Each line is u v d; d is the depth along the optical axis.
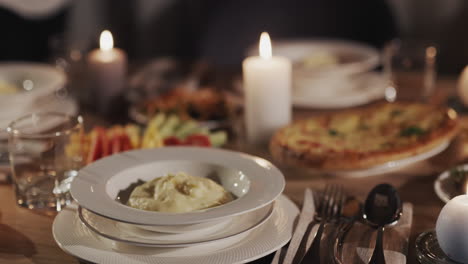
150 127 1.25
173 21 3.13
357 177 1.21
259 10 2.55
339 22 2.55
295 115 1.51
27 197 1.11
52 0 2.77
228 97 1.60
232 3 2.54
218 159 1.08
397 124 1.34
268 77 1.33
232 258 0.93
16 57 2.73
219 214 0.92
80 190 0.97
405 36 2.93
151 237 0.94
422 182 1.19
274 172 1.03
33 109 1.47
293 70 1.57
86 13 3.07
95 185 1.00
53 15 2.83
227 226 0.97
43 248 1.01
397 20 2.54
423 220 1.07
